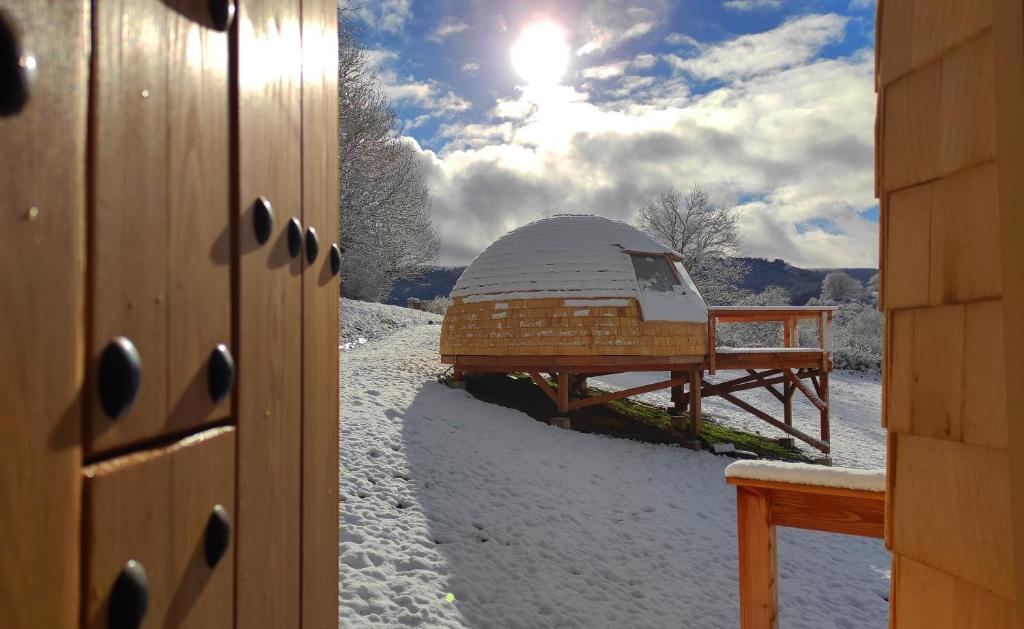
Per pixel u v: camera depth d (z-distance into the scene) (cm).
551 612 593
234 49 108
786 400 1555
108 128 75
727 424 1717
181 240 91
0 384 59
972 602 163
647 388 1341
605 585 673
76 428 69
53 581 65
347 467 819
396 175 2788
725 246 3822
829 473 300
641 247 1378
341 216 2464
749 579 325
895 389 194
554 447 1112
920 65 182
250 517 111
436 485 832
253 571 112
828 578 804
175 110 90
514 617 564
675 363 1302
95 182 73
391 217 2728
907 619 190
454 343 1395
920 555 182
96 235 73
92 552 71
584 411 1402
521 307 1321
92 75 73
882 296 201
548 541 745
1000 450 153
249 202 112
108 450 75
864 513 303
